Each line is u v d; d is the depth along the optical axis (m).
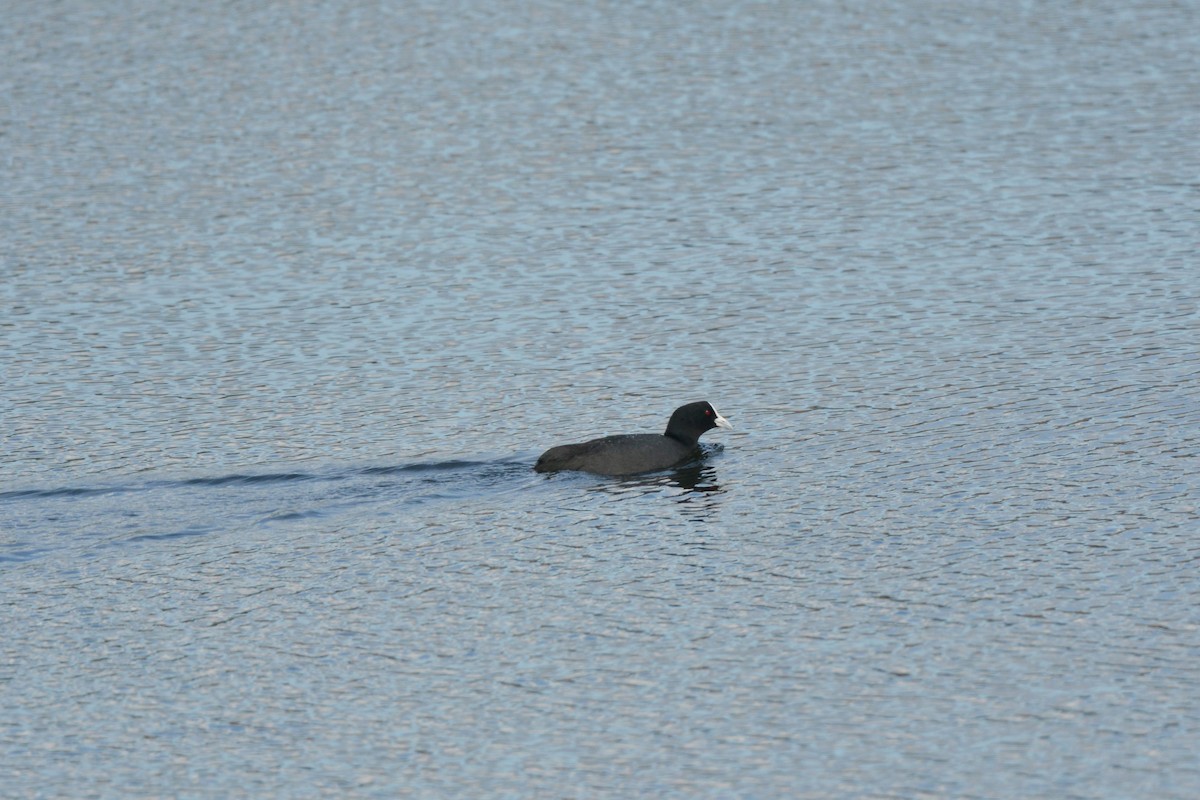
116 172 157.00
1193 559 77.62
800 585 77.44
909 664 69.75
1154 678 67.62
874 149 159.12
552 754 64.31
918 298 120.44
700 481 90.50
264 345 115.62
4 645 73.94
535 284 126.94
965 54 191.50
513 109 175.38
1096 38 196.25
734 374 107.38
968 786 61.06
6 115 173.38
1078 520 82.62
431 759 64.31
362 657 72.38
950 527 82.81
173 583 79.62
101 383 108.88
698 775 62.50
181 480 92.00
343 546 83.31
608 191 149.62
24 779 63.94
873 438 95.31
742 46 197.12
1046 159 153.88
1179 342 108.19
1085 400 99.06
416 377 108.81
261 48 198.50
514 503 88.12
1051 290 120.56
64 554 82.88
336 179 154.75
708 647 72.06
